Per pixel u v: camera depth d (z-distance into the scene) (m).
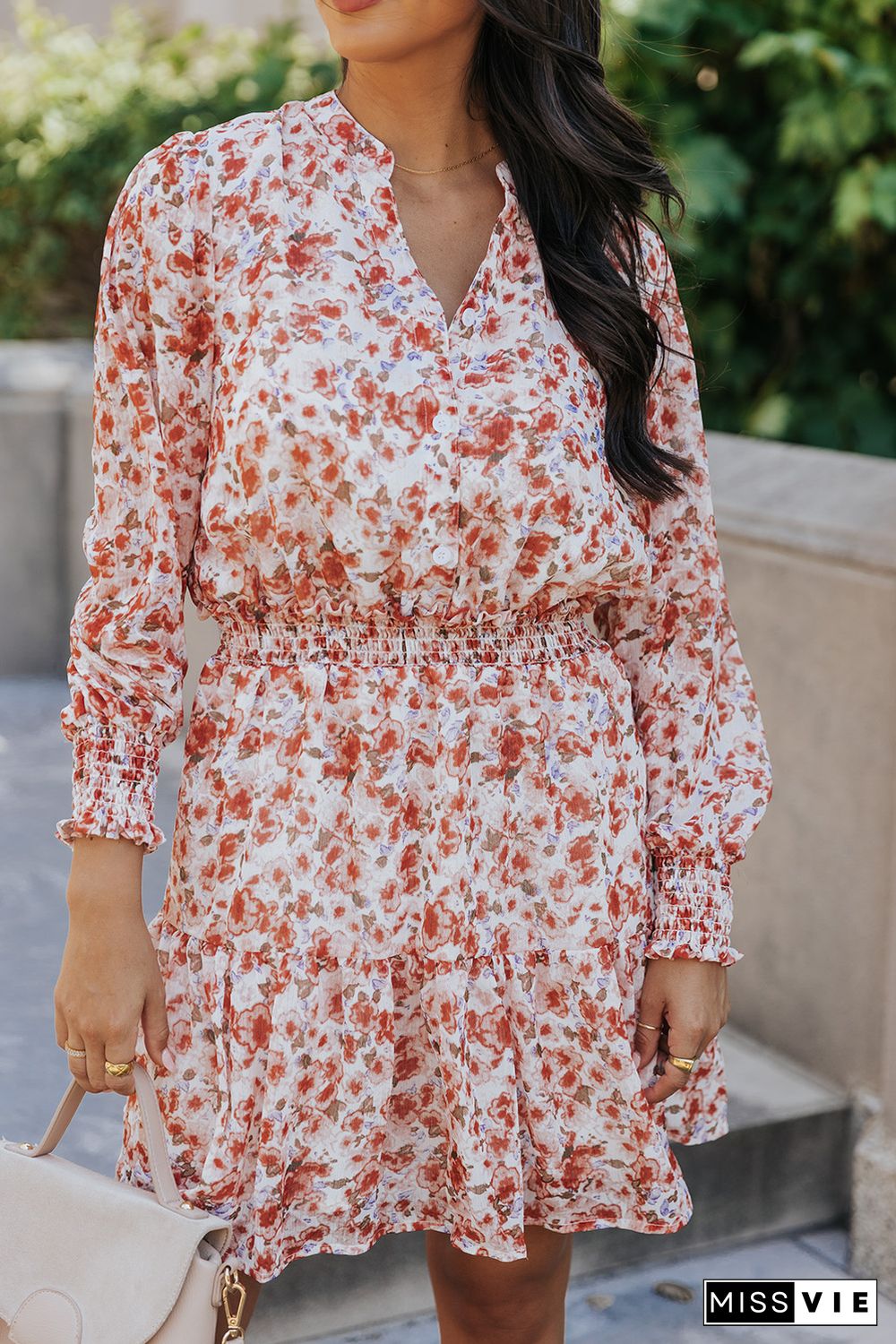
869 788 2.90
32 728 5.26
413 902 1.68
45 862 4.08
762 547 3.10
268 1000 1.64
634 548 1.78
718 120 4.49
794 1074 3.13
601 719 1.79
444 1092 1.70
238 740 1.67
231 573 1.65
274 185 1.62
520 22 1.71
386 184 1.67
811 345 4.70
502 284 1.73
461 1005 1.67
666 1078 1.86
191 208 1.61
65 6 9.39
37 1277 1.59
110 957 1.59
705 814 1.88
